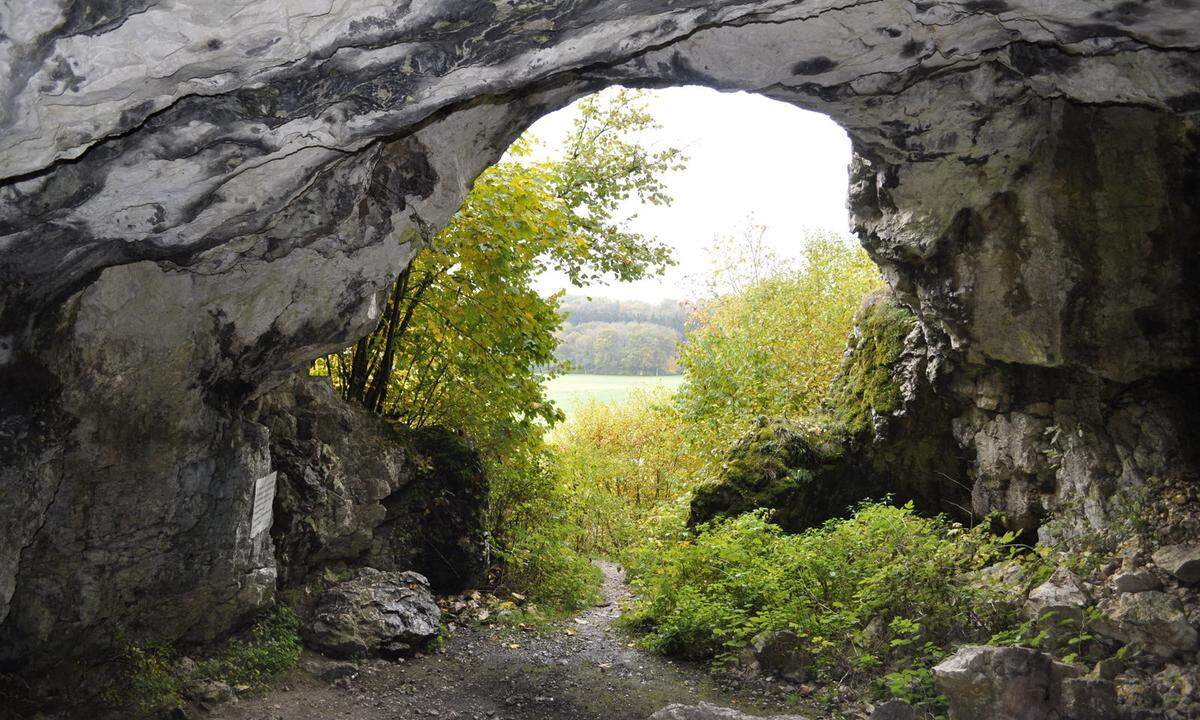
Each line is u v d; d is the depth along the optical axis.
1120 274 7.31
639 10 3.72
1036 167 7.24
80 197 3.81
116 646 6.07
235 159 3.91
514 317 9.52
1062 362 7.73
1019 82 6.36
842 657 6.91
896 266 8.64
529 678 7.31
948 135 7.01
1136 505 7.12
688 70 5.43
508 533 10.48
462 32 3.48
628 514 15.14
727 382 14.21
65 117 3.09
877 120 6.86
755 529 8.70
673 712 5.87
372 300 6.59
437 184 5.88
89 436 5.50
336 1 3.06
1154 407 7.41
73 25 2.73
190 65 3.10
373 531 8.70
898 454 9.81
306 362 6.82
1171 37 4.47
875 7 4.73
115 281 5.16
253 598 6.86
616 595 10.70
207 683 6.23
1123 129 7.01
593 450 17.64
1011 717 5.22
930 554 7.36
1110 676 5.64
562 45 3.80
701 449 14.16
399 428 9.49
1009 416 8.58
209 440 6.31
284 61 3.29
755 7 4.04
